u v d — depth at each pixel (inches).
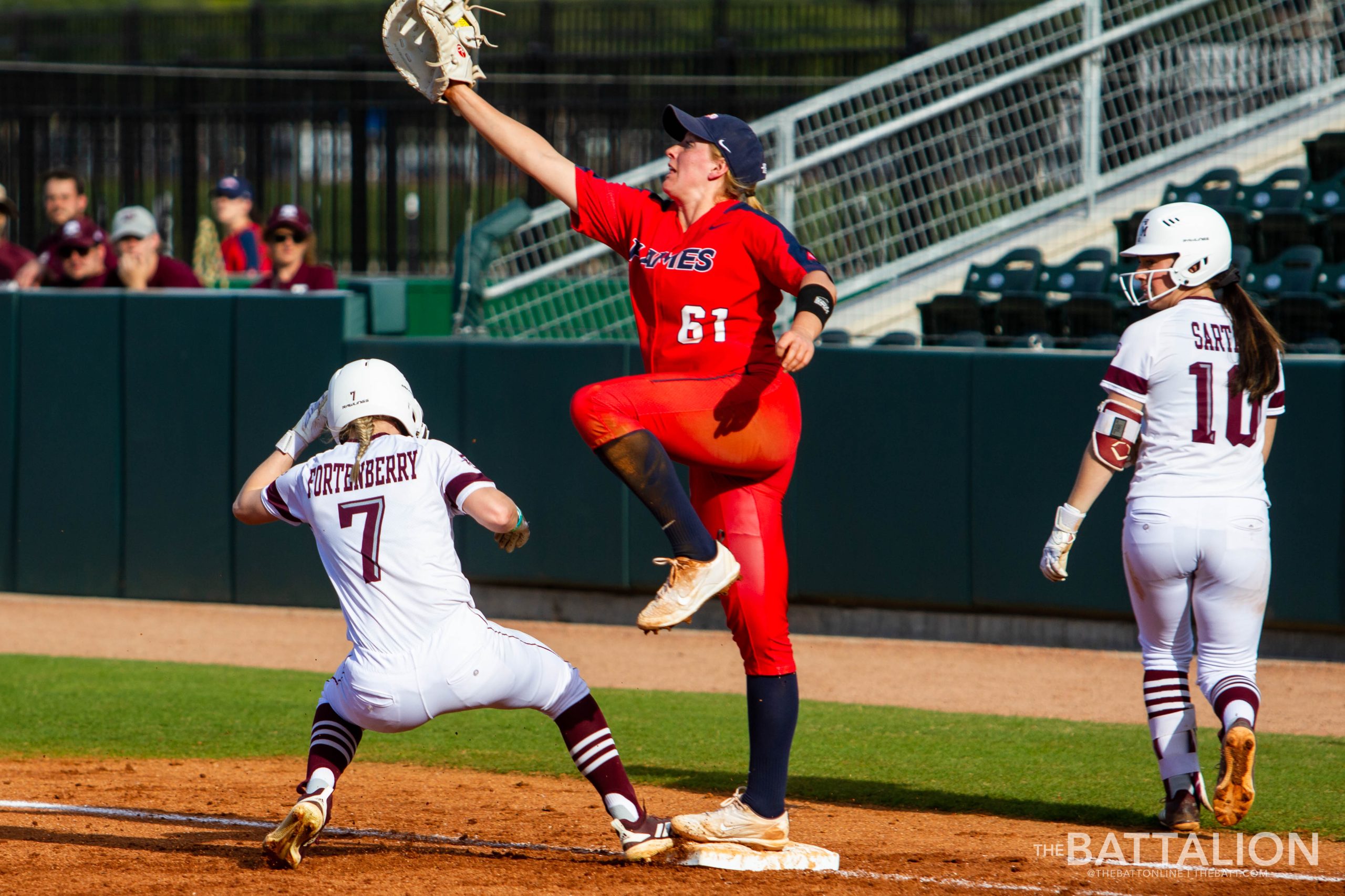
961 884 608.1
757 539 632.4
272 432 1491.1
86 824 713.6
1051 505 1258.6
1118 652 1258.6
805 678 1181.1
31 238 2284.7
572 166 645.9
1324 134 1615.4
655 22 2169.0
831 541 1343.5
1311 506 1172.5
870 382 1322.6
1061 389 1253.1
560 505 1417.3
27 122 2288.4
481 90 2075.5
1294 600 1183.6
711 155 614.9
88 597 1562.5
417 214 2148.1
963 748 924.6
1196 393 706.2
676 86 2052.2
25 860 627.2
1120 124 1786.4
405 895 575.5
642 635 1389.0
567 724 627.2
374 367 638.5
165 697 1092.5
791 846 640.4
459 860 641.6
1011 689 1128.8
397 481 605.9
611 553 1401.3
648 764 887.1
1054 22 1840.6
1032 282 1576.0
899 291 1679.4
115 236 1585.9
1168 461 713.6
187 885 586.2
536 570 1432.1
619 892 584.7
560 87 2095.2
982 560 1286.9
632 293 637.3
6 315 1566.2
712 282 602.9
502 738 975.0
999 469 1277.1
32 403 1565.0
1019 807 778.8
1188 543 703.7
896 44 2253.9
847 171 1737.2
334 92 2171.5
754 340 612.4
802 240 1667.1
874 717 1021.2
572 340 1413.6
